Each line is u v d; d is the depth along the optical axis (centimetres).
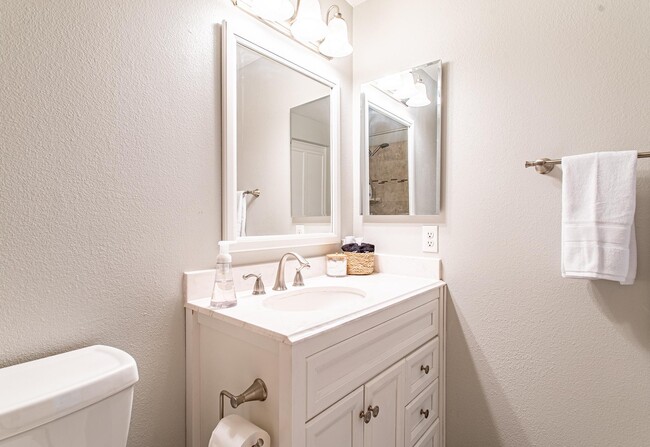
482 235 132
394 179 156
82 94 82
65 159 80
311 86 149
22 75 74
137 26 92
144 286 94
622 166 100
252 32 120
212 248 110
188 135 103
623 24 105
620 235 99
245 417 86
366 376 95
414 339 118
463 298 137
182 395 102
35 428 58
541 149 120
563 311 116
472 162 134
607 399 109
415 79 148
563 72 115
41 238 77
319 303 127
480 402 133
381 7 162
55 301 79
